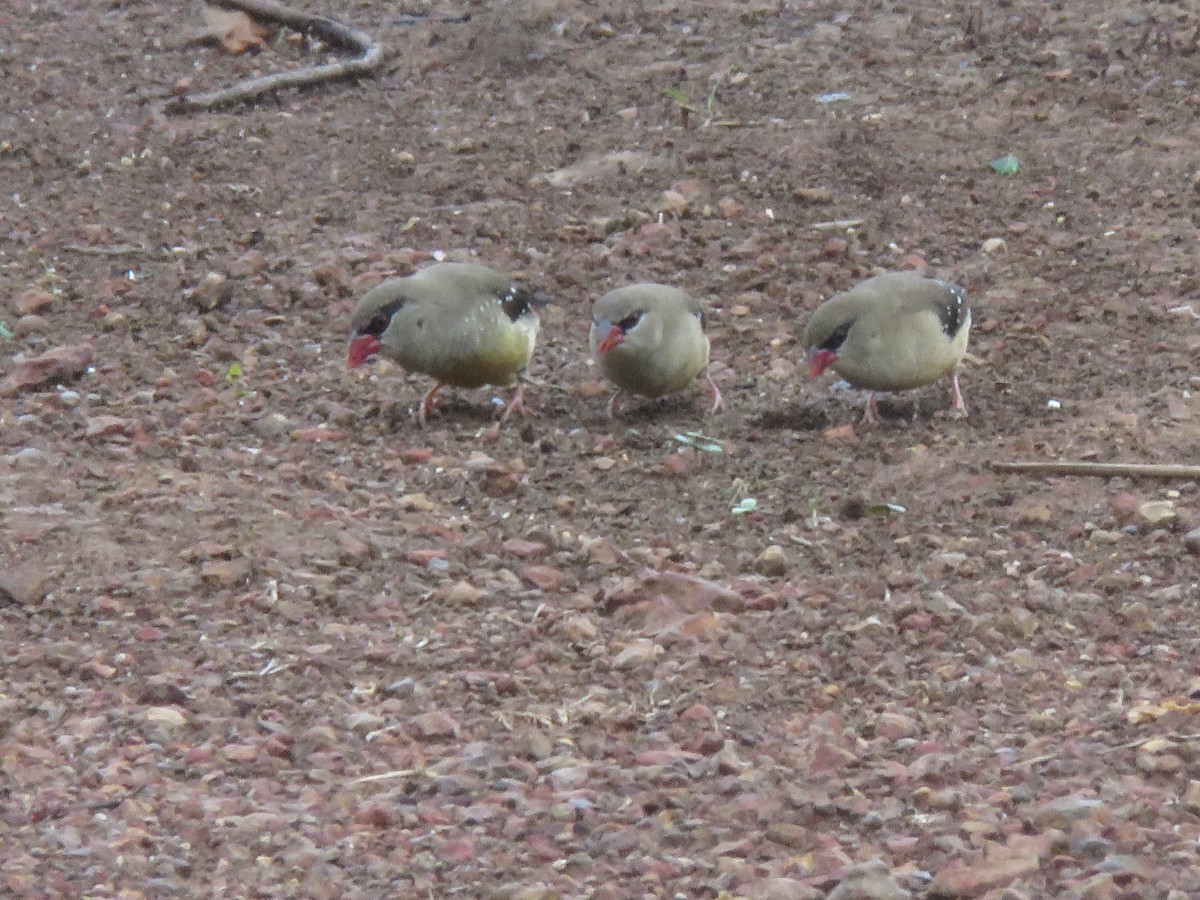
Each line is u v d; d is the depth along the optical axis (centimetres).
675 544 1249
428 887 830
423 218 1970
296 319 1716
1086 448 1372
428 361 1420
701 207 1964
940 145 2102
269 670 1059
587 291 1780
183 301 1747
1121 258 1798
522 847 866
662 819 889
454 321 1409
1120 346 1593
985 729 985
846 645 1091
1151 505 1243
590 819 891
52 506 1281
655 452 1412
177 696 1027
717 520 1289
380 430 1462
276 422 1466
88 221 1983
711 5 2577
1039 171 2025
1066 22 2453
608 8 2573
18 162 2159
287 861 849
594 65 2402
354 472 1378
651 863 846
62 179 2109
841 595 1162
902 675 1053
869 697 1030
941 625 1108
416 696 1032
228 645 1091
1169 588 1144
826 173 2036
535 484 1355
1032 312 1683
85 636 1102
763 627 1118
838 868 830
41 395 1525
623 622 1133
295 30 2567
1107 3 2511
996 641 1088
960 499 1301
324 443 1431
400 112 2294
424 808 905
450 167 2108
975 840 850
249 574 1173
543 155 2133
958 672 1053
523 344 1443
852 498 1287
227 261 1862
